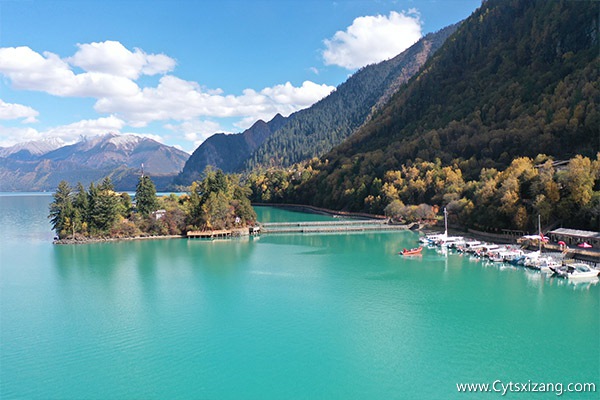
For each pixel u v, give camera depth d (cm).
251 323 7256
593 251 10862
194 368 5731
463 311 7700
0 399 5056
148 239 16775
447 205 17962
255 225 19125
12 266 11838
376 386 5228
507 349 6156
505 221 14225
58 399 5059
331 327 7025
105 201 16650
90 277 10494
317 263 11888
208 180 19975
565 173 13012
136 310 7994
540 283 9444
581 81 18500
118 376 5562
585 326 6938
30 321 7481
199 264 11912
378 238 16762
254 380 5406
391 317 7450
